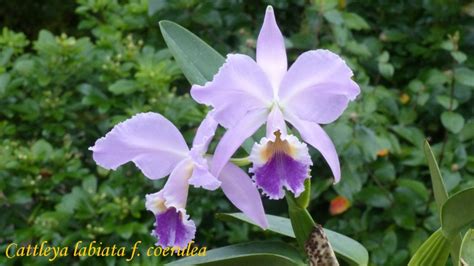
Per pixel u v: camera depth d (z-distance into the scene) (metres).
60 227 1.51
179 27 0.81
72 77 1.74
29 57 1.81
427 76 1.76
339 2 1.86
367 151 1.58
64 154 1.60
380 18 2.00
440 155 1.67
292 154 0.71
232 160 0.72
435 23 1.92
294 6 1.94
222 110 0.69
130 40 1.75
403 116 1.75
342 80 0.70
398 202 1.62
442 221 0.73
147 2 1.83
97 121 1.72
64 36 1.71
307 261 0.78
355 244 0.82
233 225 1.66
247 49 1.71
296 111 0.71
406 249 1.65
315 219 1.79
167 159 0.72
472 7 1.90
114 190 1.57
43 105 1.67
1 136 1.68
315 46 1.72
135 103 1.62
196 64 0.80
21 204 1.61
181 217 0.71
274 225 0.84
